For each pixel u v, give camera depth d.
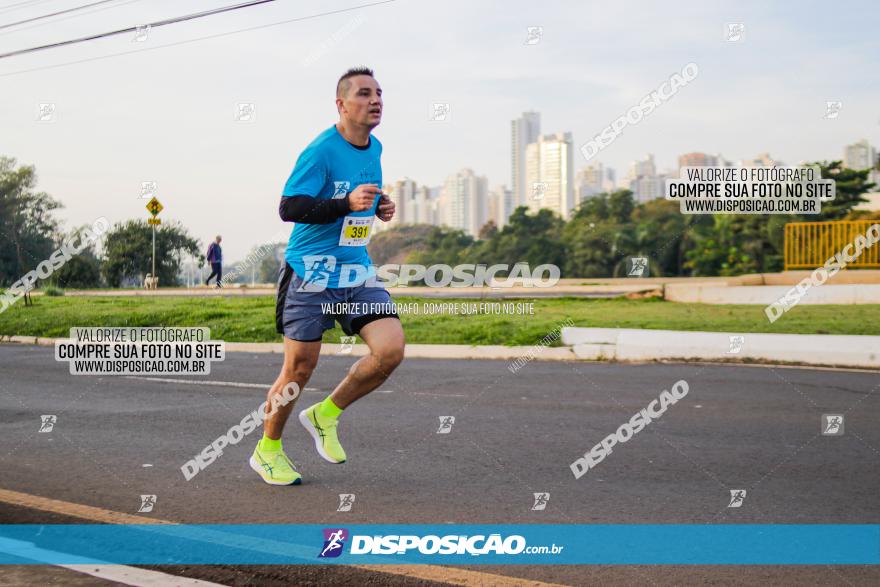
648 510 4.07
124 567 3.28
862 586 3.06
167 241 21.61
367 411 6.87
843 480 4.65
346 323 4.50
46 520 3.91
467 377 8.88
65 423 6.51
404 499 4.28
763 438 5.76
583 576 3.17
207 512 4.05
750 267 21.81
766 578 3.15
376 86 4.37
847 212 21.41
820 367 9.33
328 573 3.21
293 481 4.57
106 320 15.23
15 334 14.80
